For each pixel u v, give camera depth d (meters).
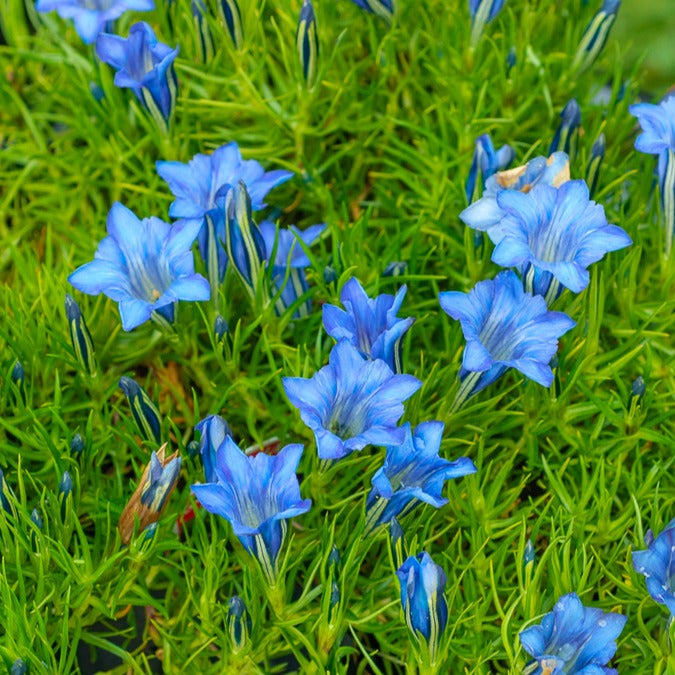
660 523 0.63
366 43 0.76
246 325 0.68
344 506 0.63
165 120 0.70
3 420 0.64
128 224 0.63
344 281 0.66
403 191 0.74
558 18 0.77
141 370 0.70
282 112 0.72
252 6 0.72
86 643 0.64
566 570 0.61
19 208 0.75
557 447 0.67
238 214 0.63
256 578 0.61
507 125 0.73
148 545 0.61
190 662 0.62
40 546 0.61
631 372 0.68
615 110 0.73
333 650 0.61
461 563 0.64
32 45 0.78
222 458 0.58
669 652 0.60
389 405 0.59
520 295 0.61
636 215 0.68
